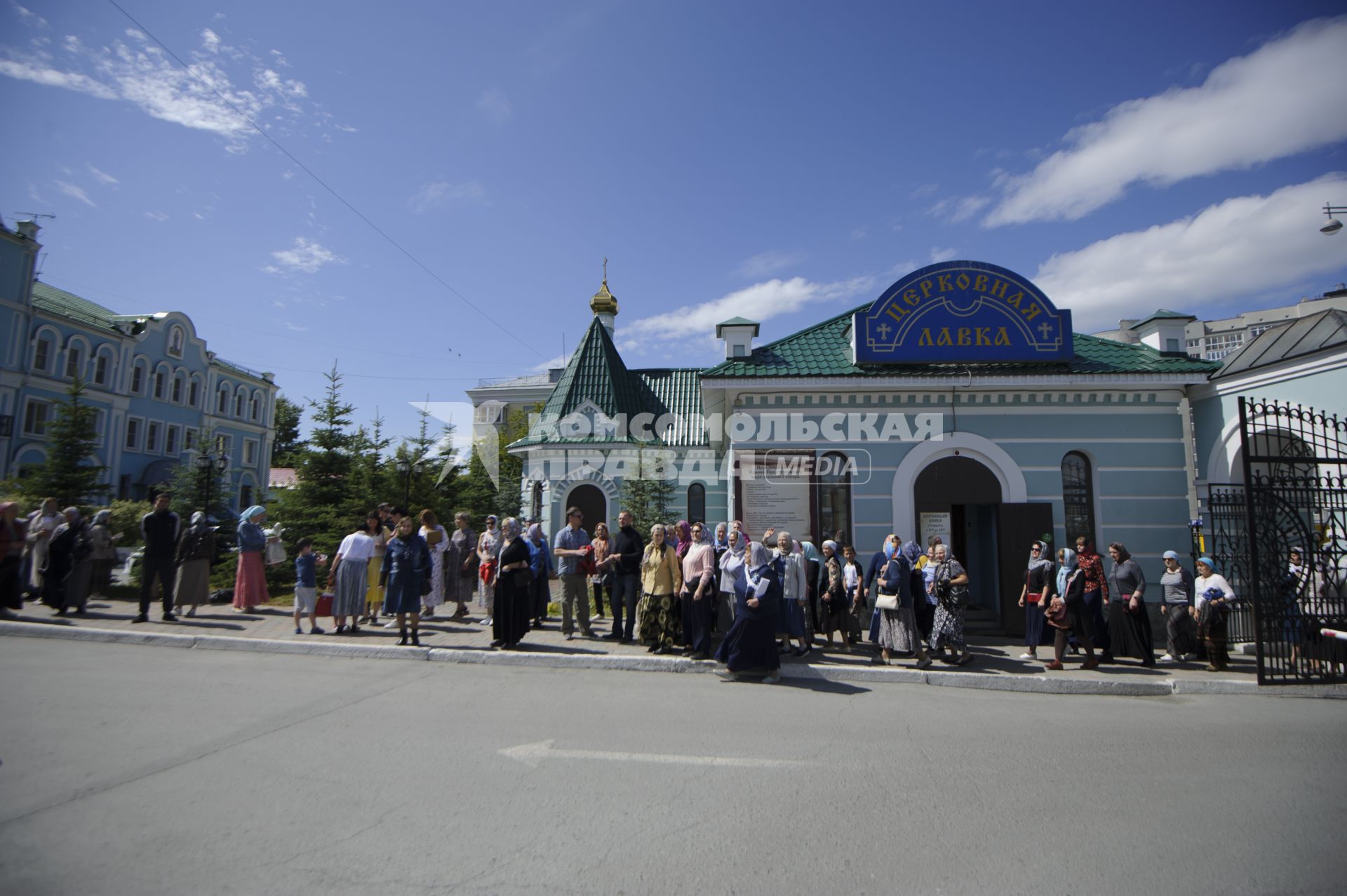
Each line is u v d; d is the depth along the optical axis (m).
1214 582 9.71
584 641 10.26
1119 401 12.41
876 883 3.50
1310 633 8.78
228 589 13.71
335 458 16.66
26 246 28.44
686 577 9.23
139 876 3.37
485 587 12.08
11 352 27.97
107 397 32.31
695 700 7.25
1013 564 11.81
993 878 3.57
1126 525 12.13
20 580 10.62
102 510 13.84
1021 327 12.28
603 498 21.42
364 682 7.55
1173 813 4.45
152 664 8.04
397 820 4.10
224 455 19.48
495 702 6.87
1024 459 12.27
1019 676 8.80
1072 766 5.36
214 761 4.96
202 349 39.03
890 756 5.52
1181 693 8.53
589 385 23.42
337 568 10.52
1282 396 10.89
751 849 3.84
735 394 12.52
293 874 3.43
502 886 3.38
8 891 3.19
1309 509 9.01
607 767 5.09
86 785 4.46
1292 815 4.44
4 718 5.77
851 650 10.51
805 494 12.17
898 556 9.52
